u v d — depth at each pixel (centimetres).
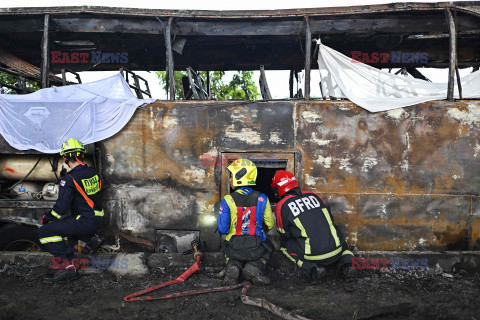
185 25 450
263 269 361
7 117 419
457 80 421
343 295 341
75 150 364
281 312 297
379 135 420
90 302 326
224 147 427
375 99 418
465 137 416
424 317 298
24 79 537
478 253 396
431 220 421
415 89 433
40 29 447
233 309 312
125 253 405
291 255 363
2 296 336
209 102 426
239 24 449
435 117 417
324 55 442
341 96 450
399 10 416
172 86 435
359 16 435
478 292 344
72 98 422
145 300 328
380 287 359
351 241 426
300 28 443
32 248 432
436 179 419
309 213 354
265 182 621
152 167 431
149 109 428
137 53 651
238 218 350
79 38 540
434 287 357
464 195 418
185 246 432
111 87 452
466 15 426
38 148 416
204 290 341
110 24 445
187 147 429
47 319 295
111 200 434
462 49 614
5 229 421
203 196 430
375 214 423
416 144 419
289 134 423
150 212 434
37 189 446
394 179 421
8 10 425
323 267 345
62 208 348
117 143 430
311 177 425
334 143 422
